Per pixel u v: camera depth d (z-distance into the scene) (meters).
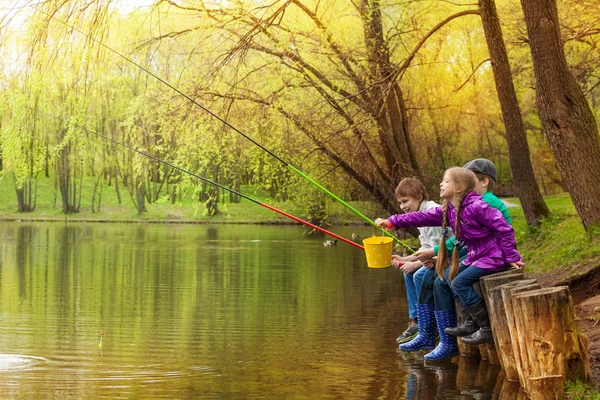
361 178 18.31
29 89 11.23
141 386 5.61
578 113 9.45
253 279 13.47
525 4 9.51
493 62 13.80
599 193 9.47
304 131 15.91
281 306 10.09
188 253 19.36
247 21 14.13
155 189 41.94
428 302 6.80
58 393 5.37
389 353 6.91
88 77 11.49
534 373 5.00
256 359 6.63
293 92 15.77
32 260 16.95
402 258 6.77
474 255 6.02
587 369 5.15
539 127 28.11
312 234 27.89
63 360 6.54
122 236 26.73
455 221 5.97
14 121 11.38
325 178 19.05
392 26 16.75
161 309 9.73
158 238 25.70
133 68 18.33
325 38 15.34
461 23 19.98
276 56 15.42
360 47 15.82
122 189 45.00
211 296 11.09
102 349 7.06
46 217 40.94
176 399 5.23
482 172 6.46
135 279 13.34
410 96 19.00
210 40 14.55
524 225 17.14
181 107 14.82
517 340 5.40
